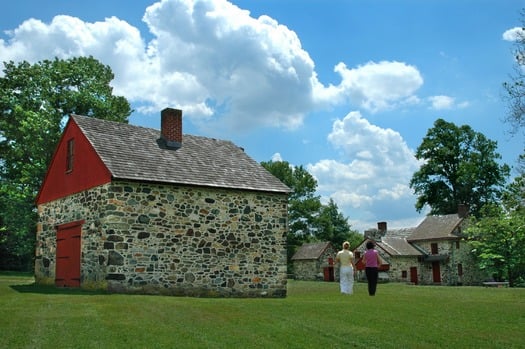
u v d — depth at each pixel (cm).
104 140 1752
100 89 3284
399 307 1208
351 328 924
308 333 876
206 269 1722
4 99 3016
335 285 3092
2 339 764
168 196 1675
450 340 841
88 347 730
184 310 1084
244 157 2131
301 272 5350
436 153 5247
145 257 1592
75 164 1831
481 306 1272
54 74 3158
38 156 2977
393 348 788
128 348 732
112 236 1539
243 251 1823
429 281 4778
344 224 6944
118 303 1165
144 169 1670
